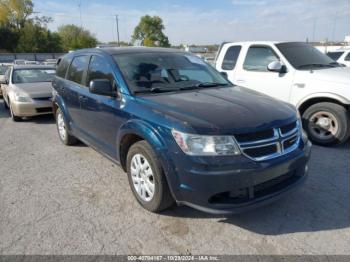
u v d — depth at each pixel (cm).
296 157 306
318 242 283
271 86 581
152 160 305
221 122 277
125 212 338
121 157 372
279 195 296
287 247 277
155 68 404
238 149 270
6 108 1042
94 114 419
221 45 716
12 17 6438
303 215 327
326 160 473
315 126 538
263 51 607
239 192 279
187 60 450
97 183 412
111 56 406
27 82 874
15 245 283
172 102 324
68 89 503
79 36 6831
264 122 287
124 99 355
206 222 317
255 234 296
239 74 637
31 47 6228
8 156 527
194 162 269
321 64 589
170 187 294
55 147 571
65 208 348
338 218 320
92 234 298
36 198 372
